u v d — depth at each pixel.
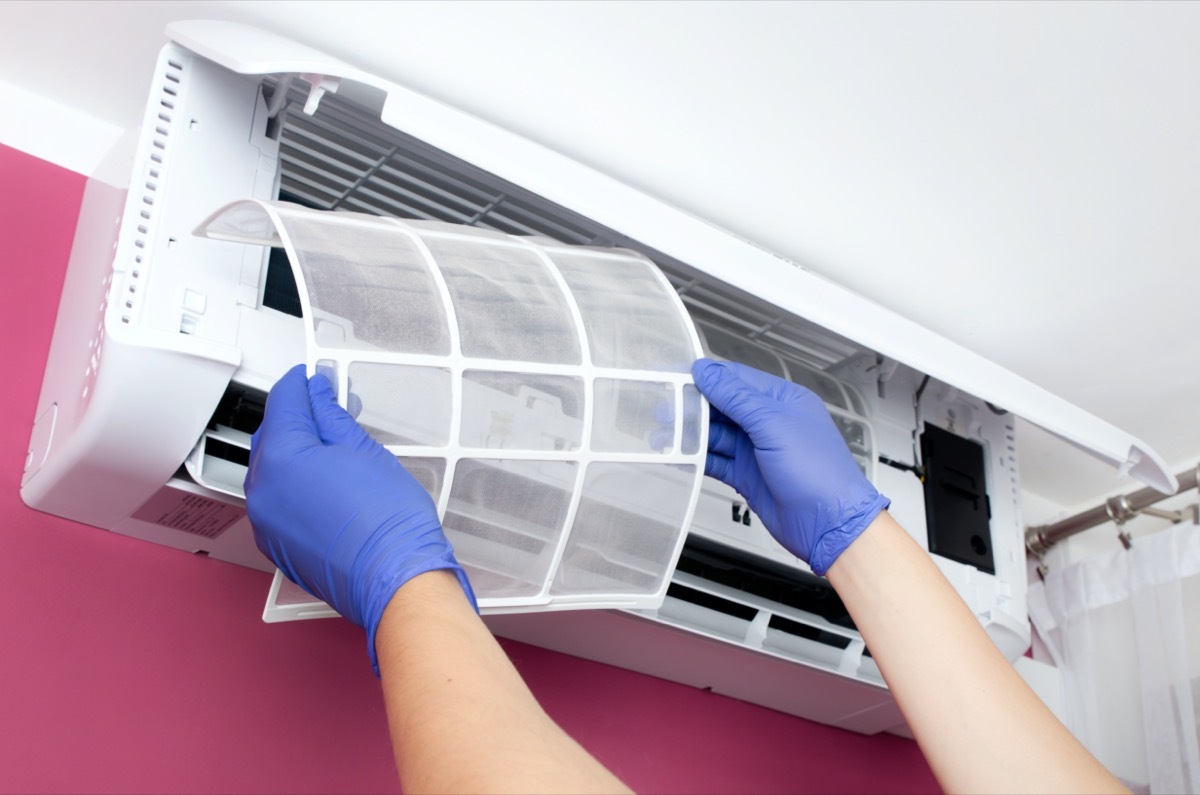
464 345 0.80
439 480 0.79
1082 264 1.31
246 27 1.05
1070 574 1.82
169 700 1.06
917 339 1.19
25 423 1.10
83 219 1.21
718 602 1.23
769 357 1.27
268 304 0.94
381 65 1.13
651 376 0.88
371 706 1.18
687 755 1.40
